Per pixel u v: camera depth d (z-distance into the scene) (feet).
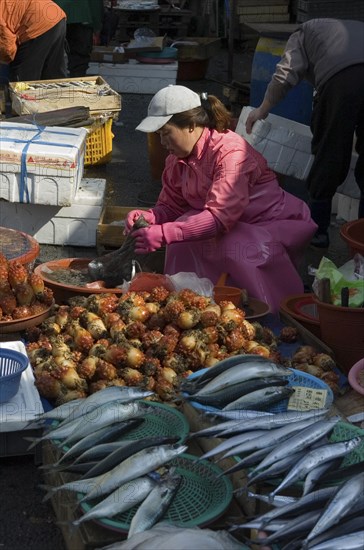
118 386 11.56
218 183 15.03
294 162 21.86
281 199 16.19
